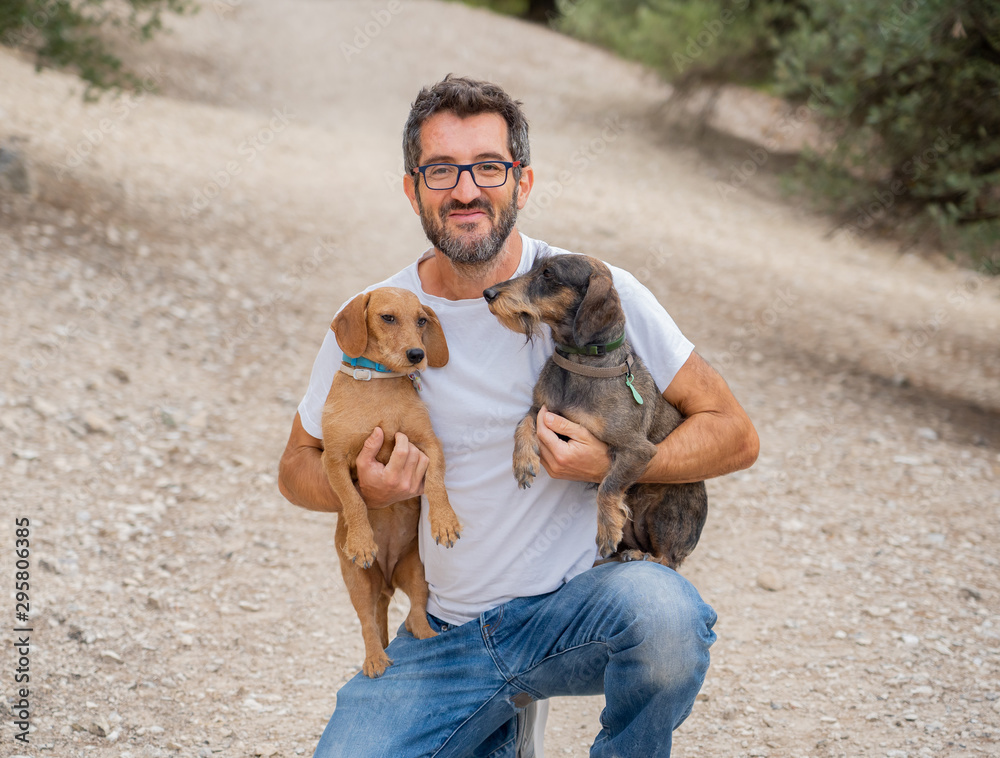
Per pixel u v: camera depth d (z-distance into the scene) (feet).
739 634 14.62
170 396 21.57
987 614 15.10
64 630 13.34
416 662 8.64
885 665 13.67
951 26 25.61
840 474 20.85
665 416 9.71
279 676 13.26
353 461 8.93
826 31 33.83
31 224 27.94
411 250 34.14
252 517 17.63
